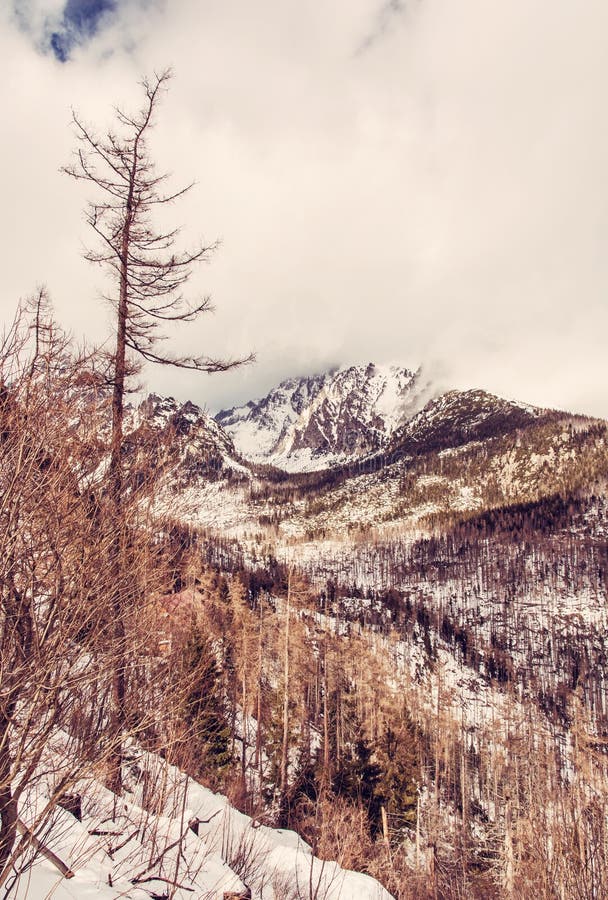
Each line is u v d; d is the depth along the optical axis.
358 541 168.88
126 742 5.09
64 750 3.80
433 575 129.50
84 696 3.99
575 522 144.12
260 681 22.02
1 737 3.24
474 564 130.75
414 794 21.14
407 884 10.13
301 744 21.45
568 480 183.88
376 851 11.23
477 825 28.25
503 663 73.38
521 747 30.44
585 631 87.94
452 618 98.88
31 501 3.51
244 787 13.82
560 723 49.44
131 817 5.69
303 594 21.70
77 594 3.59
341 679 28.94
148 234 10.10
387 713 29.02
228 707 21.59
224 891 5.18
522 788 25.97
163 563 4.84
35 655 3.26
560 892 7.34
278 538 168.75
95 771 4.34
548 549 129.25
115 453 4.39
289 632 21.12
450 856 18.83
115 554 4.10
